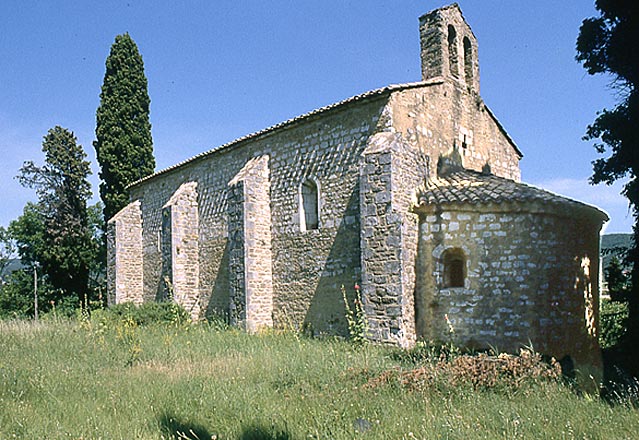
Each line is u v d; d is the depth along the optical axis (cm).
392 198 1370
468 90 1831
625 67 1237
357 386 886
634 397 825
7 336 1502
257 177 1795
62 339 1448
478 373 888
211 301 2097
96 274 4184
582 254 1450
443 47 1708
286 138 1777
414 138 1525
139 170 3234
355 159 1543
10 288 4191
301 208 1708
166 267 2172
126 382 966
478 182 1514
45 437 660
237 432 677
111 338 1488
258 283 1753
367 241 1409
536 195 1359
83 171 3534
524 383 853
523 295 1329
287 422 702
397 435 633
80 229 3441
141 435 671
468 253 1371
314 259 1645
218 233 2086
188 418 739
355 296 1515
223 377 997
